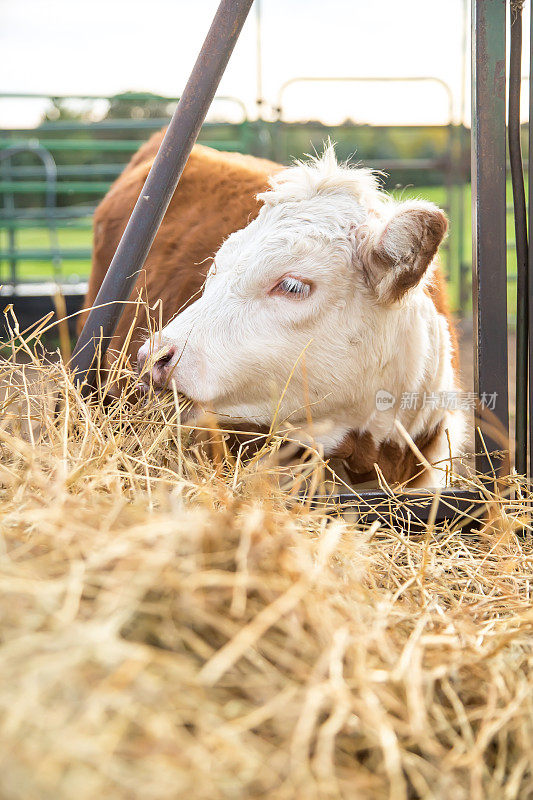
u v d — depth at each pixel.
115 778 1.02
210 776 1.09
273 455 2.20
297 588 1.37
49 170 8.45
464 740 1.35
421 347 2.70
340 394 2.58
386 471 2.76
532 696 1.45
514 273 8.68
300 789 1.12
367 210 2.57
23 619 1.20
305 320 2.48
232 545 1.44
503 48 2.32
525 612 1.77
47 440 2.20
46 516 1.46
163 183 2.37
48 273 11.84
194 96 2.33
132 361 3.06
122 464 2.13
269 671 1.29
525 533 2.33
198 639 1.30
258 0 7.96
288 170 2.71
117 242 3.75
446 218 2.34
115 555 1.33
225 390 2.45
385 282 2.45
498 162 2.36
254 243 2.53
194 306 2.53
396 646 1.51
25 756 0.99
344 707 1.22
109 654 1.15
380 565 1.94
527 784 1.33
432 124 8.73
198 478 2.04
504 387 2.45
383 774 1.25
